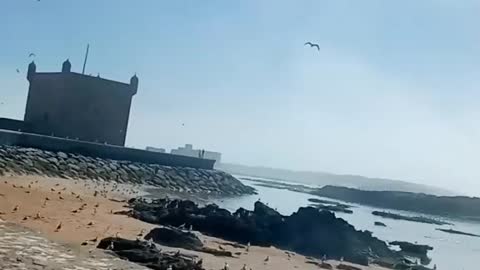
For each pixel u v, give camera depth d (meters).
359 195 161.38
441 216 134.25
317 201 111.00
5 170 53.44
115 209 39.28
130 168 75.56
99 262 19.75
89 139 88.25
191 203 43.06
